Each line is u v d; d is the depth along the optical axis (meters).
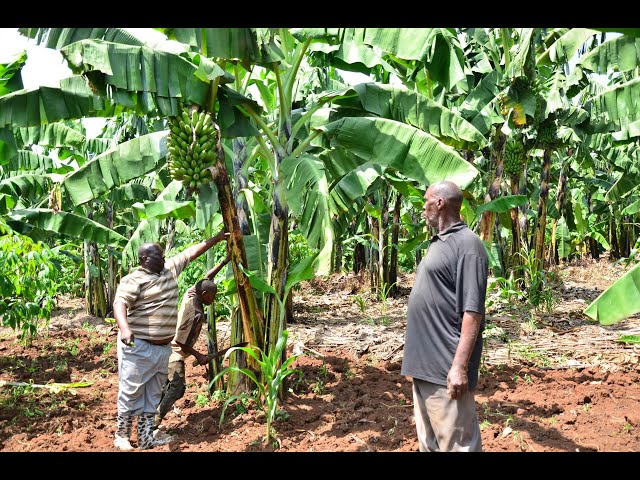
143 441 4.46
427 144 4.99
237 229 4.80
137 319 4.42
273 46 4.95
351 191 6.77
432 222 3.55
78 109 4.86
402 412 5.01
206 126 4.46
